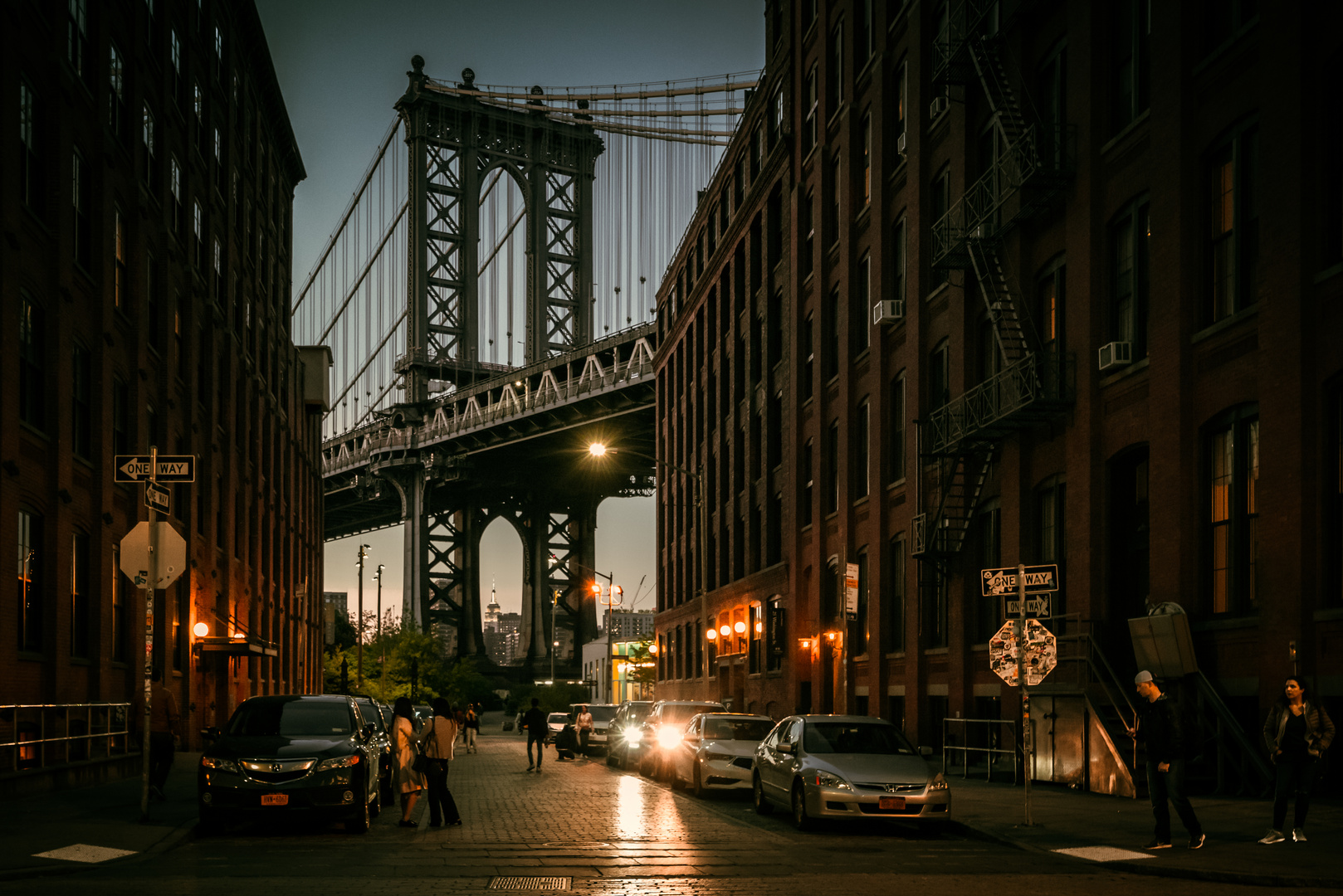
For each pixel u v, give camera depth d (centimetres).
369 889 1073
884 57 3375
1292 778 1348
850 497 3566
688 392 6212
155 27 3388
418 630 9856
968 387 2772
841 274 3694
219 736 1608
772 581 4403
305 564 6988
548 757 4225
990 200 2706
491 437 11194
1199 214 1989
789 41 4369
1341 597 1656
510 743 6162
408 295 11938
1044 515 2508
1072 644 2295
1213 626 1889
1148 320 2111
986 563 2747
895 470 3284
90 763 2298
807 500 4106
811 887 1102
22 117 2309
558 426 10381
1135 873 1217
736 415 5153
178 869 1216
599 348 9625
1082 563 2280
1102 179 2291
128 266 3019
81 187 2677
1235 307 1894
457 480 11919
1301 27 1734
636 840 1503
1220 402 1914
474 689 11194
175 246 3494
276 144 5731
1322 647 1666
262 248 5347
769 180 4619
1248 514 1867
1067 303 2377
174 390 3494
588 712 4178
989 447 2673
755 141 5028
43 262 2397
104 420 2711
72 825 1537
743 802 2148
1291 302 1736
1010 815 1702
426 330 11900
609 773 3094
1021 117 2516
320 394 7312
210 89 4097
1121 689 1994
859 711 3484
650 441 11012
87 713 2383
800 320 4156
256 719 1648
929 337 3022
